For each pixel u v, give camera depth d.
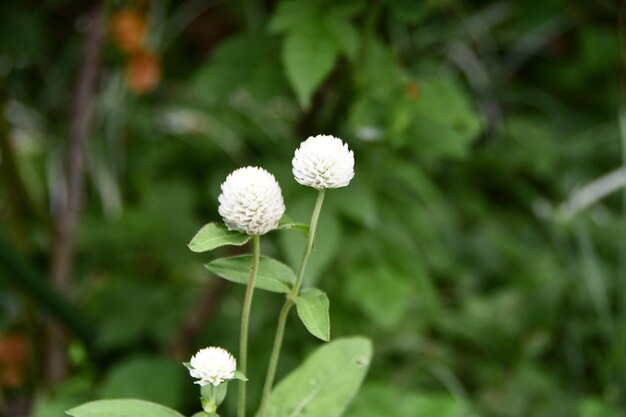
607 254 1.08
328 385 0.55
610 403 0.89
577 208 1.09
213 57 0.71
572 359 0.95
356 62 0.69
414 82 0.68
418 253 0.77
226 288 0.79
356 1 0.66
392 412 0.72
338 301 0.77
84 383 0.78
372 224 0.69
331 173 0.49
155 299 0.89
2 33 0.98
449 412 0.72
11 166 0.79
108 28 0.91
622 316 0.96
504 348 0.94
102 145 1.08
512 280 1.04
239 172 0.49
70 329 0.79
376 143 0.71
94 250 1.00
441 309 0.94
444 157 1.10
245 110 1.09
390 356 0.88
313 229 0.51
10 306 0.89
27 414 0.86
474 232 1.09
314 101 0.72
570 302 1.00
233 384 0.75
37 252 0.97
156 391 0.73
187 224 1.03
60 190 1.00
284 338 0.83
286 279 0.52
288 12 0.65
